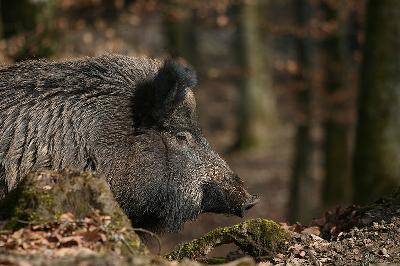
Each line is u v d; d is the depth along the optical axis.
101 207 9.11
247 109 49.03
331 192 32.56
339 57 31.66
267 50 52.50
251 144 48.81
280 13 55.94
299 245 11.20
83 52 23.86
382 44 21.53
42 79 11.84
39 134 11.45
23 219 9.01
